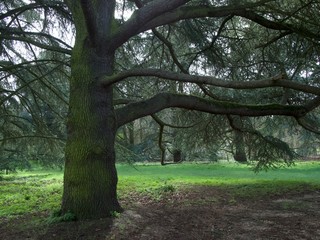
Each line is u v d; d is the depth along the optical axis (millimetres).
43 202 8055
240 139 11289
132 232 5512
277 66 9383
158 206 7941
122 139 10562
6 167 11758
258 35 9375
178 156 20531
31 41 7434
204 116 10133
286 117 12367
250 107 7141
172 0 6035
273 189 10867
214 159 20375
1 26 8219
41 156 11508
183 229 6055
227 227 6406
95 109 6145
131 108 6797
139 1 7711
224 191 10508
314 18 7953
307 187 11273
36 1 8094
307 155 26047
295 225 6594
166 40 8742
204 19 8820
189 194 9836
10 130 10531
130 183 11711
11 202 8148
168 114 11172
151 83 9602
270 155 11305
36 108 10281
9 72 8828
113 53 6660
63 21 8688
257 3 7219
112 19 6730
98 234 5328
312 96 10984
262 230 6258
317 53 8617
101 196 5980
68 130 6246
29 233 5480
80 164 5988
